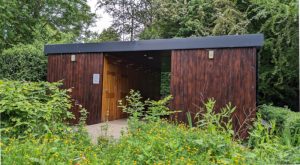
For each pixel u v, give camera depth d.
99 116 7.62
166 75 13.82
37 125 3.94
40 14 14.61
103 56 7.75
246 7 11.79
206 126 4.64
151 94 12.46
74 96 7.86
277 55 9.98
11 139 3.38
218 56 6.50
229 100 6.30
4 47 11.93
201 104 6.50
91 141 4.45
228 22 10.87
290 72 9.86
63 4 14.38
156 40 7.02
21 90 4.23
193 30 12.16
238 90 6.27
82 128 4.47
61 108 4.70
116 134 5.61
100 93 7.66
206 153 3.52
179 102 6.70
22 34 12.93
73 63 7.98
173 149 3.52
